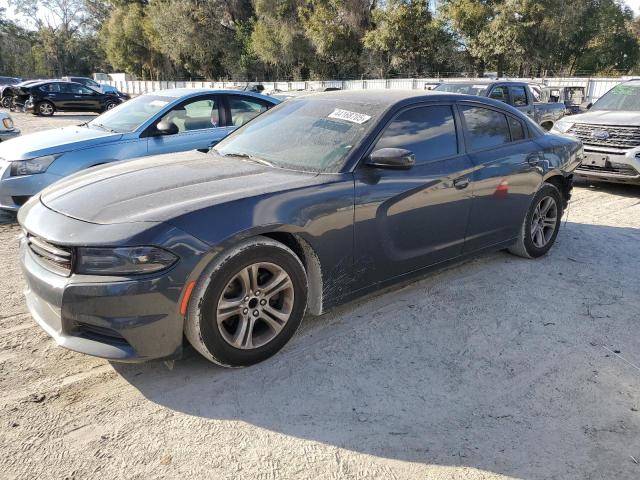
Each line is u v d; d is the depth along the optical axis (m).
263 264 3.03
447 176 3.94
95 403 2.82
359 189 3.42
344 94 4.30
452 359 3.29
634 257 5.19
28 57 80.19
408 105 3.91
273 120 4.25
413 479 2.34
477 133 4.38
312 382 3.02
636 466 2.43
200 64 49.19
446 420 2.73
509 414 2.78
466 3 31.38
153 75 57.00
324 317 3.81
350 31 37.12
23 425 2.63
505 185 4.46
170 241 2.70
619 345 3.49
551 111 12.95
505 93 11.62
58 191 3.35
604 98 9.51
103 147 6.26
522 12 30.33
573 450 2.52
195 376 3.06
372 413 2.77
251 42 42.81
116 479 2.30
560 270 4.81
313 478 2.33
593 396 2.94
